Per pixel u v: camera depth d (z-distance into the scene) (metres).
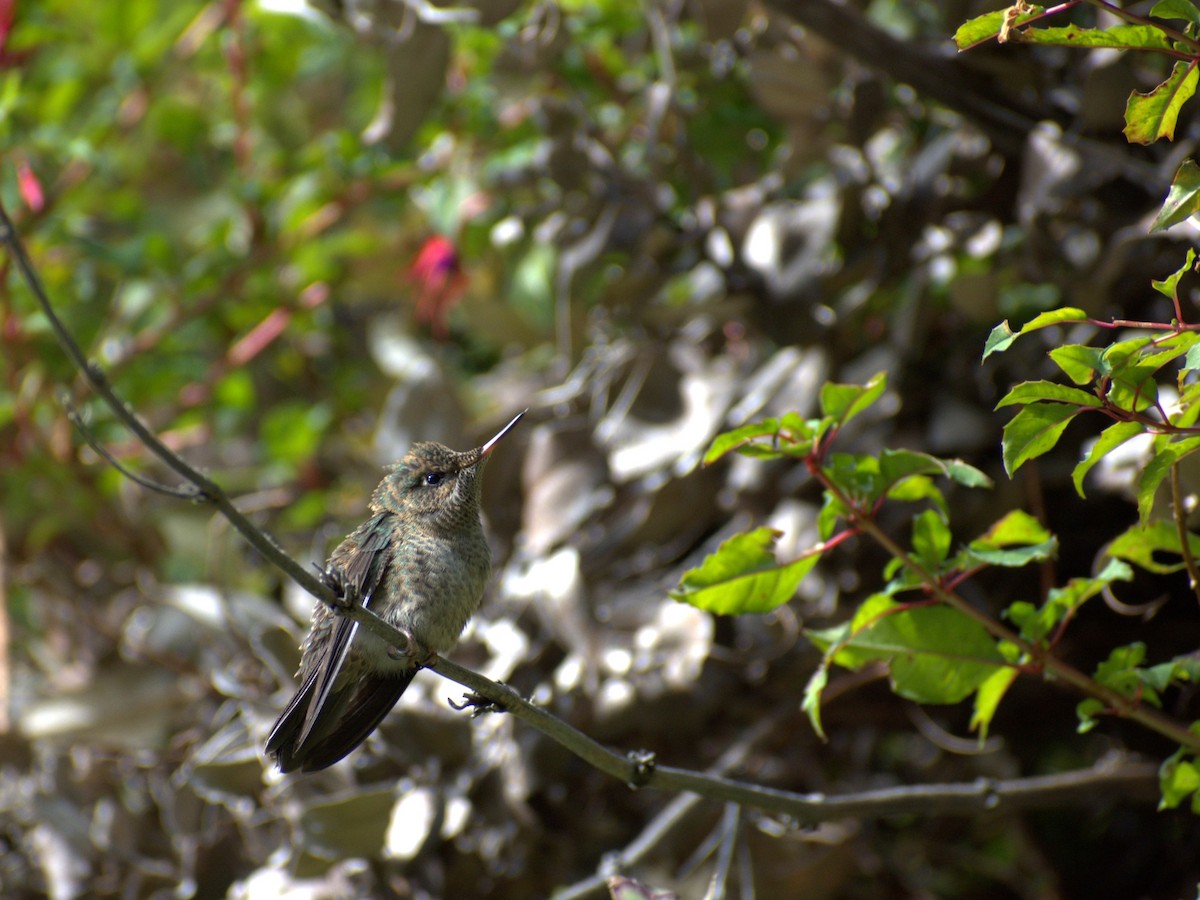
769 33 8.72
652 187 8.80
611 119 9.96
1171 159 6.89
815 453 5.37
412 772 7.55
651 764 5.48
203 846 8.04
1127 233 6.96
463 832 7.68
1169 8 4.41
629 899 5.19
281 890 7.32
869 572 7.68
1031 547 5.48
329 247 10.64
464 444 9.00
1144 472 4.55
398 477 6.75
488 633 7.86
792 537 7.57
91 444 4.02
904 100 8.79
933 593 5.50
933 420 7.89
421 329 11.66
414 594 6.35
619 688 7.48
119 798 8.77
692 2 8.25
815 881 7.84
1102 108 6.95
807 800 5.90
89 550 10.55
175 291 10.38
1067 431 7.45
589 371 8.73
